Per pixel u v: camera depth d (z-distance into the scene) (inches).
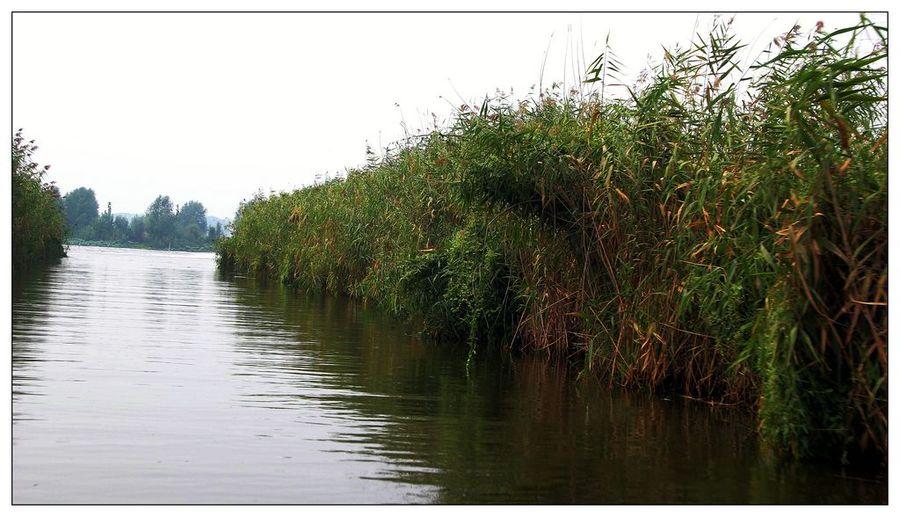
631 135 246.5
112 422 181.6
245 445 168.9
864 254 168.4
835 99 164.6
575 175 263.4
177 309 456.4
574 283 289.3
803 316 170.1
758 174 184.1
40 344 288.8
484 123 278.4
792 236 163.3
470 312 349.4
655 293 236.1
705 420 209.5
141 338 322.0
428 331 379.6
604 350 267.6
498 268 341.1
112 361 261.4
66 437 167.6
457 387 249.1
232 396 217.6
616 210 250.7
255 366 269.3
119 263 1061.1
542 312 309.7
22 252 804.0
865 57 169.0
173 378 238.7
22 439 164.9
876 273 165.2
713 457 172.9
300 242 711.1
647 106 237.8
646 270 248.5
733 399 228.4
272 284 770.8
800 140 175.0
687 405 228.8
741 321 211.9
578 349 299.3
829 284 171.8
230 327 379.6
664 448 179.6
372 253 525.3
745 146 210.5
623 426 200.7
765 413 179.6
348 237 569.0
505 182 268.4
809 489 151.6
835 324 172.2
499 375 275.6
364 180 551.8
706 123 225.0
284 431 182.2
